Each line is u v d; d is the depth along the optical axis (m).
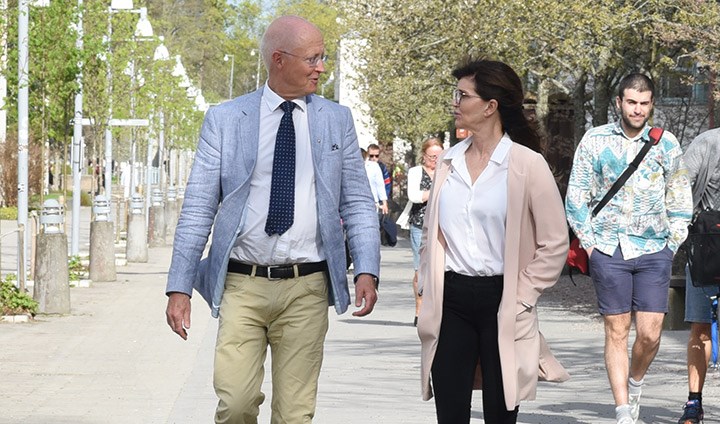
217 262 6.43
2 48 21.25
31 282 20.17
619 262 8.71
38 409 9.93
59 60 22.02
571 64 21.70
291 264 6.50
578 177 8.78
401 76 27.70
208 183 6.46
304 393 6.59
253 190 6.46
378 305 19.27
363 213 6.65
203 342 14.37
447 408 6.61
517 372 6.47
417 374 12.08
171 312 6.43
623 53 21.12
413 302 19.78
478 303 6.53
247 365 6.50
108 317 16.81
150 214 34.00
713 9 16.31
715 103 20.61
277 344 6.60
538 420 9.55
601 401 10.51
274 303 6.49
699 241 8.78
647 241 8.73
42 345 13.92
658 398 10.66
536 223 6.49
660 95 22.33
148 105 37.91
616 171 8.70
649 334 8.72
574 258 8.83
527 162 6.48
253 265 6.50
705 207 8.98
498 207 6.49
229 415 6.51
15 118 23.33
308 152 6.50
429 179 15.74
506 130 6.67
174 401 10.38
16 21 20.84
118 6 26.95
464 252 6.54
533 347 6.52
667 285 8.74
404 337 15.24
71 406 10.09
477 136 6.61
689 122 22.00
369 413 9.82
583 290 21.23
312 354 6.57
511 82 6.59
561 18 19.50
